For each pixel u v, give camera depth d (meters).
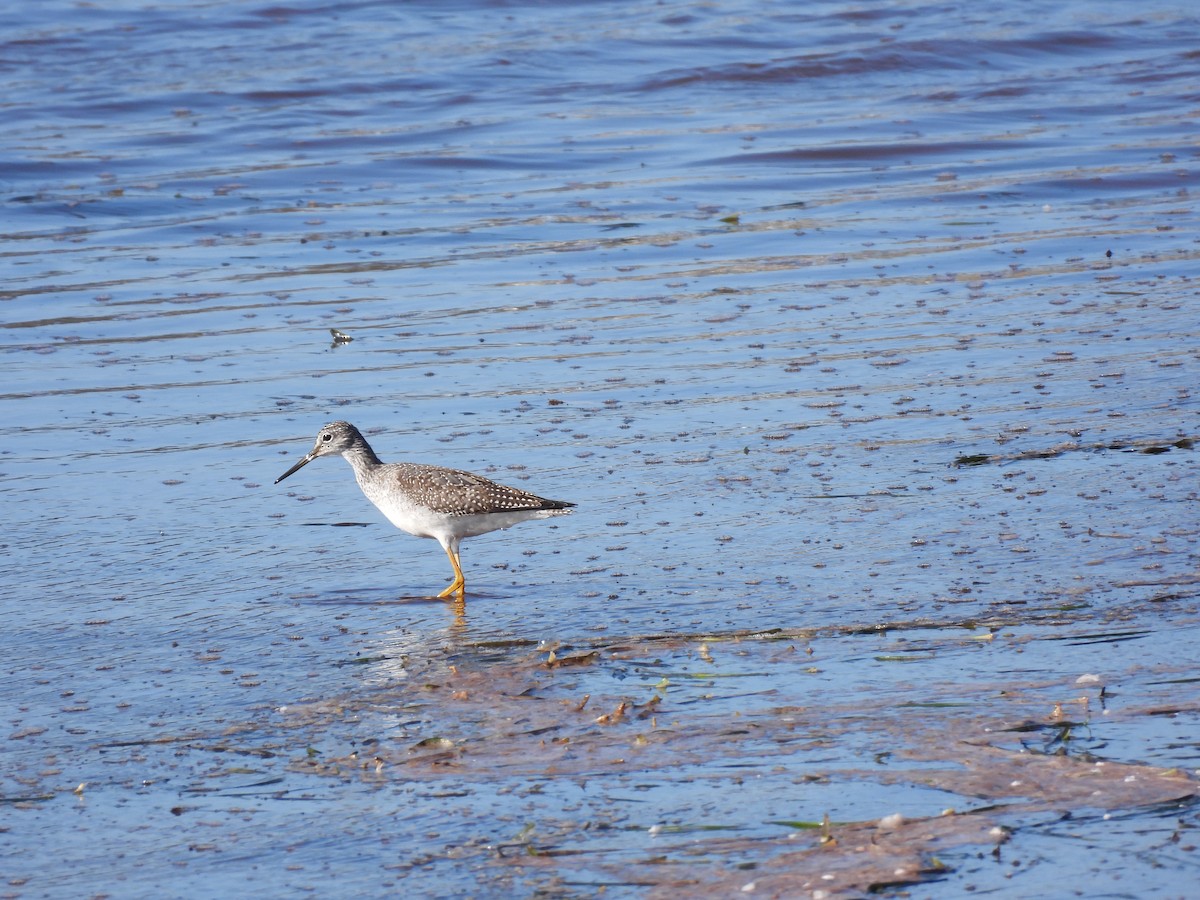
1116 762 8.44
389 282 23.38
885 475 14.66
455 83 38.38
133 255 25.08
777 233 26.11
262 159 31.59
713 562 12.52
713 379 18.31
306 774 8.84
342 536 13.77
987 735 8.89
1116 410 16.39
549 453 15.72
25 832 8.20
